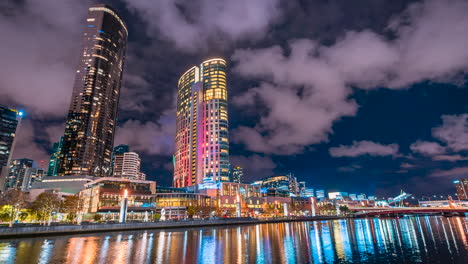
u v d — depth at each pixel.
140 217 143.25
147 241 63.59
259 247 54.66
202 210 165.38
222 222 126.44
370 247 55.22
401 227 111.38
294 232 89.62
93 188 151.38
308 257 44.28
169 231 93.69
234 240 66.19
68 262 39.50
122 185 151.38
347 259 43.03
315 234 82.75
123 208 99.50
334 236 76.75
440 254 46.22
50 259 41.38
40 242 60.22
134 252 48.09
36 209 106.38
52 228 72.19
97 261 40.38
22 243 58.19
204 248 53.03
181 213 162.75
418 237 71.62
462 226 105.06
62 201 133.00
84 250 49.84
